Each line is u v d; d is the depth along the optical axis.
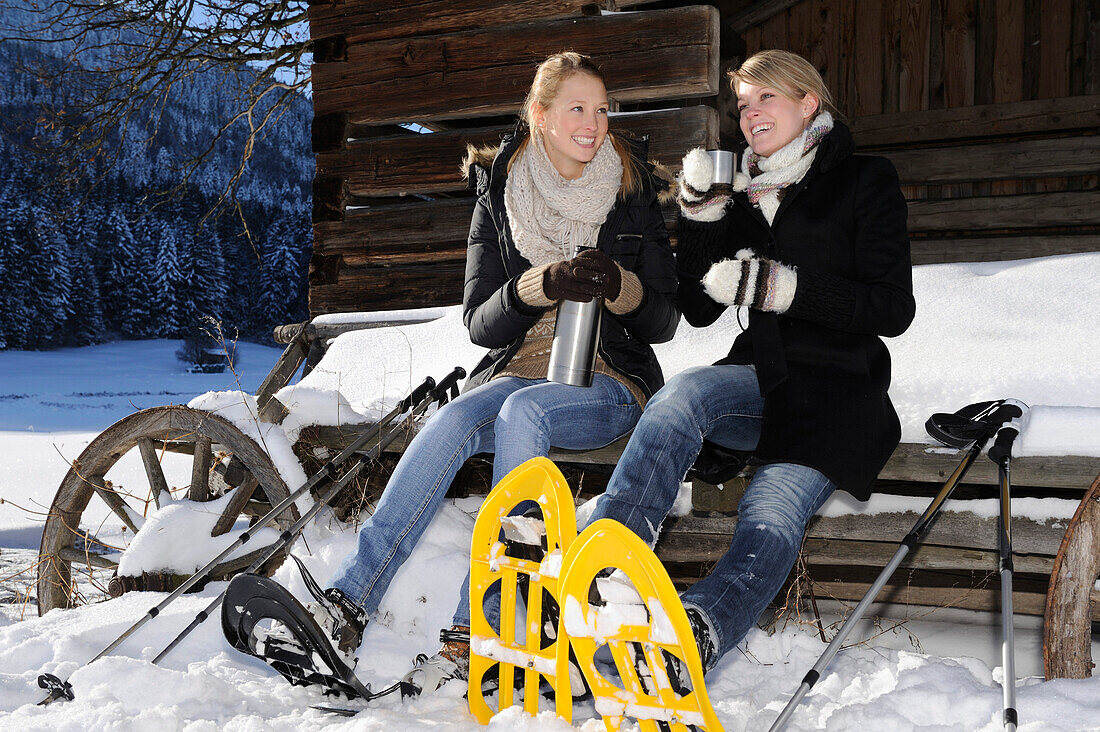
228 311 76.31
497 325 2.74
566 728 1.97
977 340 3.38
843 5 7.92
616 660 1.83
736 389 2.48
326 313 5.60
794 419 2.40
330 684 2.34
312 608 2.27
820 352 2.49
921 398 2.93
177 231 75.88
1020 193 7.43
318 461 3.92
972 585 3.14
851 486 2.37
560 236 2.90
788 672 2.56
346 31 5.40
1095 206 7.07
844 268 2.57
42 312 67.44
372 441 3.65
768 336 2.49
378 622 3.07
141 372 53.06
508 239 2.99
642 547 1.73
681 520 3.15
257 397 4.09
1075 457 2.52
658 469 2.28
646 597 1.74
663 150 4.54
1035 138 7.39
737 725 2.13
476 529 2.18
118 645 2.73
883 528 2.87
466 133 5.18
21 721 2.19
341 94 5.43
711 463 2.74
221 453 4.34
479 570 2.18
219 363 56.25
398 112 5.28
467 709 2.22
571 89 2.81
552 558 2.02
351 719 2.18
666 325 2.80
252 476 3.79
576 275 2.55
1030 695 2.15
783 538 2.22
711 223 2.78
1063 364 3.03
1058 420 2.54
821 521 2.95
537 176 2.89
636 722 1.94
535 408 2.51
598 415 2.70
